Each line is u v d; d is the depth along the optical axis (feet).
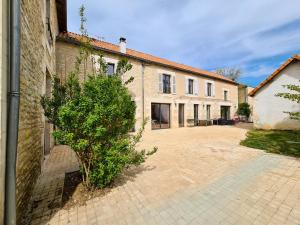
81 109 9.61
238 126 49.83
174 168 14.56
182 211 8.59
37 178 12.21
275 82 31.81
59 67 29.14
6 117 6.28
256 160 15.92
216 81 61.62
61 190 10.74
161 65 44.96
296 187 10.64
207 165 15.10
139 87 40.42
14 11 6.48
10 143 6.28
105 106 10.09
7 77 6.37
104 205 9.21
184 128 45.91
